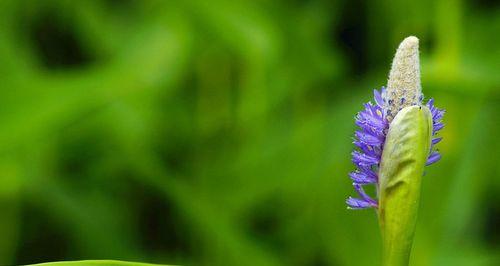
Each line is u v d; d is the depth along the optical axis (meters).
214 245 1.33
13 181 1.40
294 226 1.42
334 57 1.61
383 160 0.87
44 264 0.84
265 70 1.56
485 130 1.33
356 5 1.67
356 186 0.88
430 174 1.32
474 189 1.33
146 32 1.47
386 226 0.87
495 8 1.60
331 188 1.40
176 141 1.59
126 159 1.46
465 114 1.36
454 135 1.35
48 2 1.63
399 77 0.86
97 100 1.32
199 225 1.33
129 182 1.50
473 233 1.36
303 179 1.43
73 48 1.69
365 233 1.35
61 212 1.39
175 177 1.47
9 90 1.30
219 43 1.57
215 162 1.56
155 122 1.55
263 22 1.50
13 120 1.29
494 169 1.41
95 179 1.48
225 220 1.32
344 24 1.69
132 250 1.39
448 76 1.32
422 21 1.63
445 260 1.26
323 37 1.65
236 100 1.61
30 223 1.43
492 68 1.36
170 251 1.50
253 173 1.47
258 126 1.56
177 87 1.57
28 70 1.37
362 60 1.67
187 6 1.48
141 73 1.38
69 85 1.30
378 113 0.87
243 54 1.54
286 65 1.58
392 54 1.63
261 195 1.45
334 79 1.60
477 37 1.49
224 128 1.59
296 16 1.61
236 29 1.50
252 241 1.32
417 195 0.87
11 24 1.56
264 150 1.49
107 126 1.48
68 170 1.49
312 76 1.59
